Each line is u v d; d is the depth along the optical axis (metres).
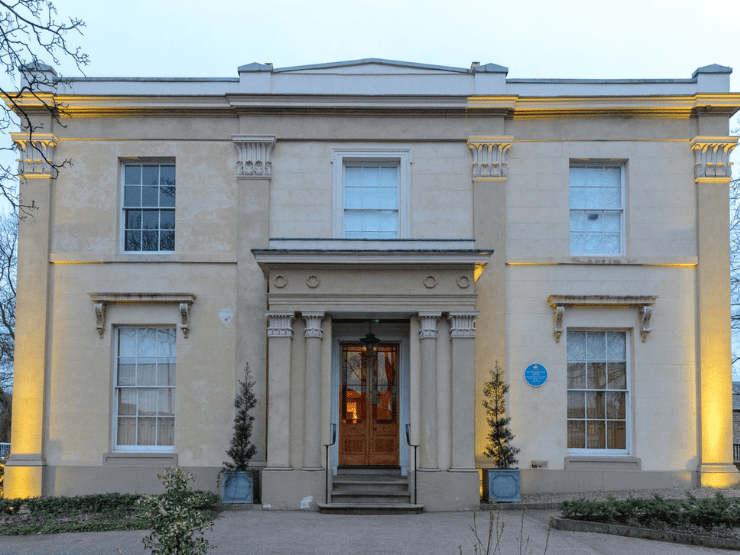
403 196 16.91
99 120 17.06
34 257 16.62
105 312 16.56
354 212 17.09
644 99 16.91
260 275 16.59
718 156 16.92
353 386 16.86
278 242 15.18
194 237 16.84
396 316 15.52
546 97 16.89
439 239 15.12
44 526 12.66
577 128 17.11
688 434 16.41
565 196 16.97
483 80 17.14
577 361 16.77
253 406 15.75
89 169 17.00
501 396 15.88
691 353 16.61
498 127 17.02
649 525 12.17
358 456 16.62
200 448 16.23
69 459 16.23
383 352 16.98
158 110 17.03
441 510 14.42
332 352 16.70
